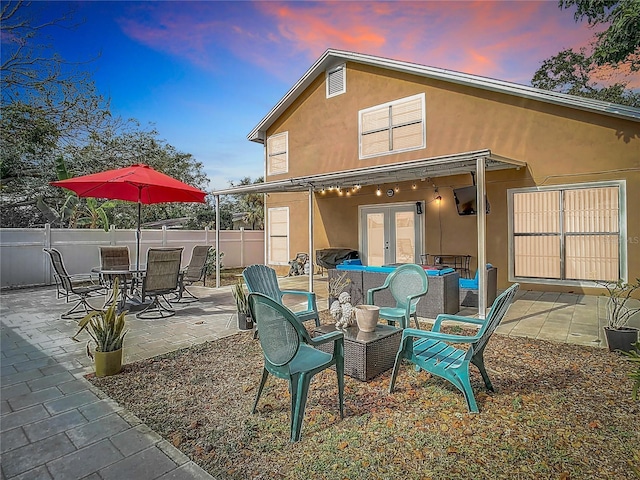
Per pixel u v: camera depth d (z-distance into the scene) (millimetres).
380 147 9508
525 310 6113
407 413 2768
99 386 3303
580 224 7355
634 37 5023
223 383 3367
